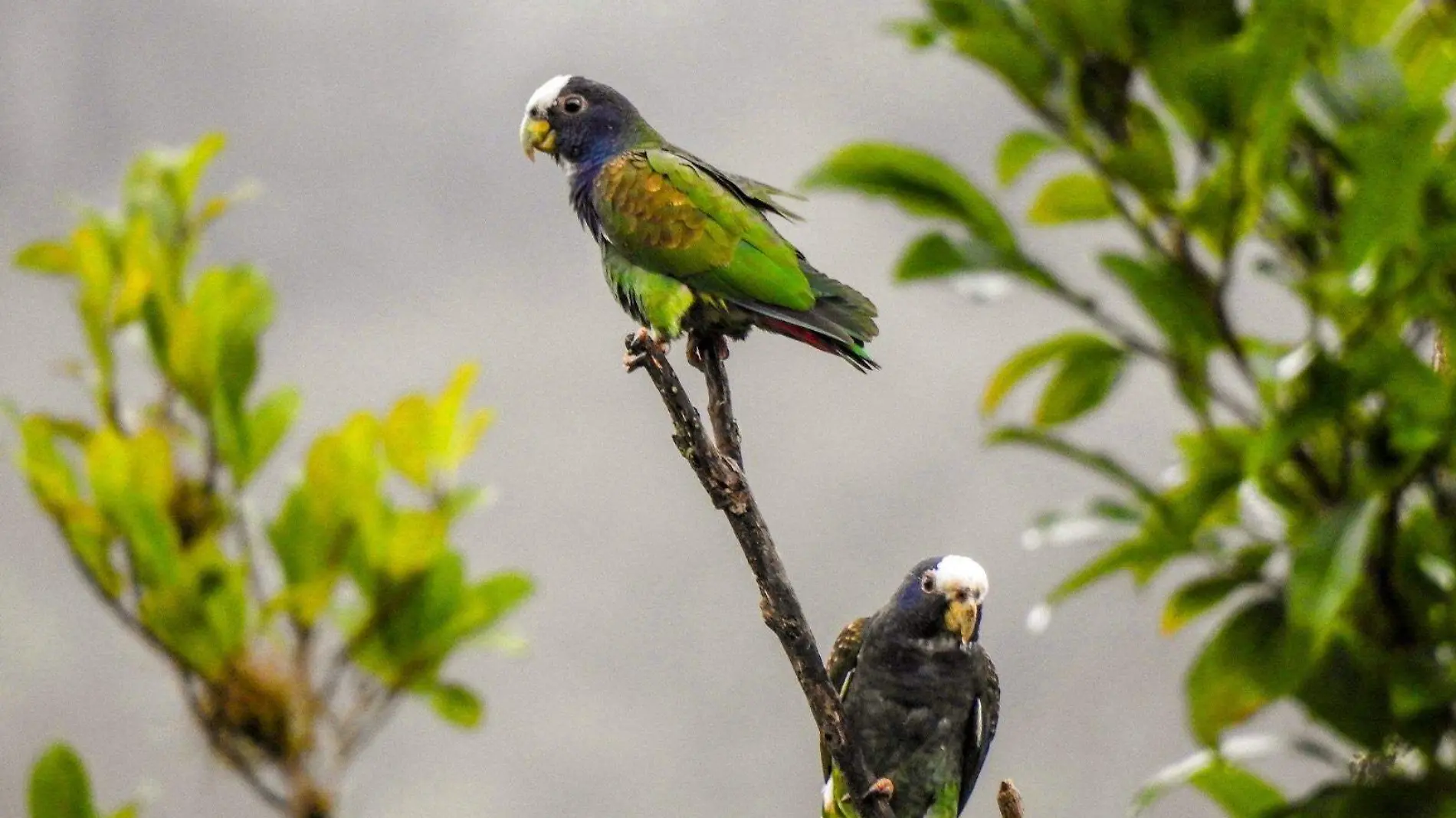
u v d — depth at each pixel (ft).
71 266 28.07
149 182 29.40
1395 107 23.39
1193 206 23.30
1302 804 23.71
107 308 27.58
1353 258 21.85
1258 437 22.86
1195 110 22.67
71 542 25.22
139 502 24.84
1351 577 21.12
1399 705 22.93
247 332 27.40
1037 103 25.13
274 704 25.31
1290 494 24.52
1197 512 24.09
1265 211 24.80
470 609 26.71
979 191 25.32
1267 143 22.39
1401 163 21.26
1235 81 22.16
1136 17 23.86
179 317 26.68
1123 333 24.64
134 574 25.32
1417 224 21.95
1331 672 23.95
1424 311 22.48
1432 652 23.75
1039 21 24.41
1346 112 23.50
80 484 26.91
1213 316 23.75
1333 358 21.99
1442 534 23.82
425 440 27.09
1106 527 24.86
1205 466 24.82
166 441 25.93
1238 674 24.12
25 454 25.09
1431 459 22.82
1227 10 23.73
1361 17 25.73
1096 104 24.85
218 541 26.61
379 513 26.61
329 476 26.43
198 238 29.48
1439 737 23.44
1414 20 26.68
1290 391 23.13
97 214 28.63
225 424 26.71
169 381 27.48
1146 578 25.61
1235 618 24.22
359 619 26.76
